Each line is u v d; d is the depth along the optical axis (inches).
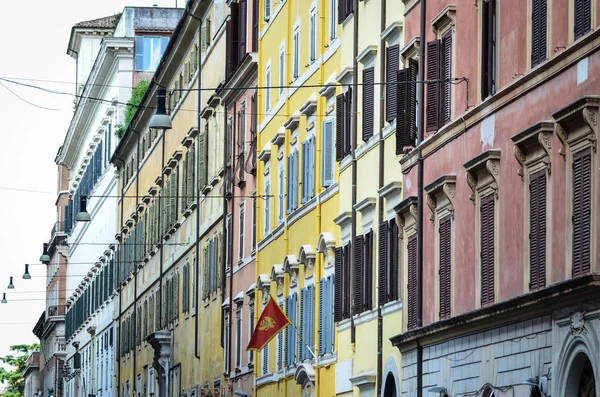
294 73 2456.9
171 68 3853.3
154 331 4040.4
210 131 3309.5
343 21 2094.0
